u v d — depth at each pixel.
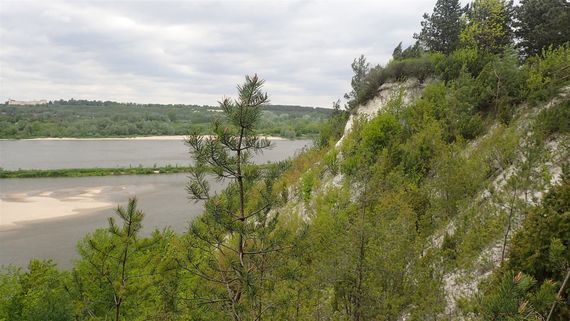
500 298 4.74
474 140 21.30
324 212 16.70
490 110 22.94
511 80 22.22
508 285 4.82
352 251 10.27
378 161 21.06
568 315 7.37
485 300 5.20
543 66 20.78
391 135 24.70
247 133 7.07
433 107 25.02
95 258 10.87
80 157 111.56
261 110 6.93
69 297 12.64
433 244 13.34
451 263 11.12
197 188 7.50
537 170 13.64
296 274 8.63
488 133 20.38
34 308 13.36
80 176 78.69
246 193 7.87
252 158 7.42
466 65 27.77
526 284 4.81
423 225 14.14
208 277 8.04
